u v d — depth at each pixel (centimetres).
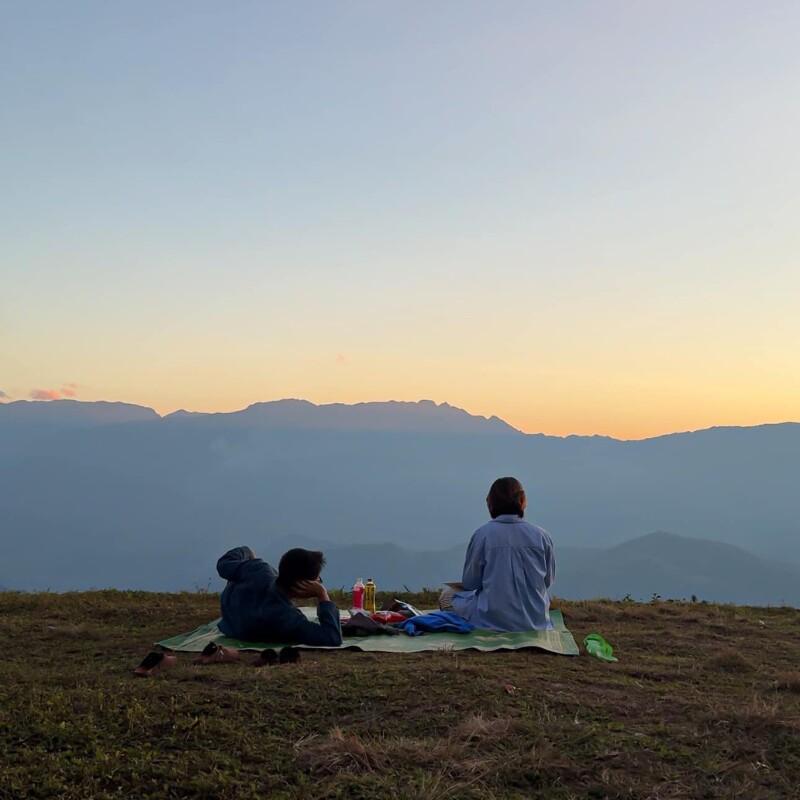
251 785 458
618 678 579
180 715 505
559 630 694
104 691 532
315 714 516
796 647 680
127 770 465
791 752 489
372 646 647
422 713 518
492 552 696
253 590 656
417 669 573
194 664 596
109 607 796
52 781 455
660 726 508
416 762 477
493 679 558
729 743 493
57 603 814
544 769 471
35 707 509
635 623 761
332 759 475
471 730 497
